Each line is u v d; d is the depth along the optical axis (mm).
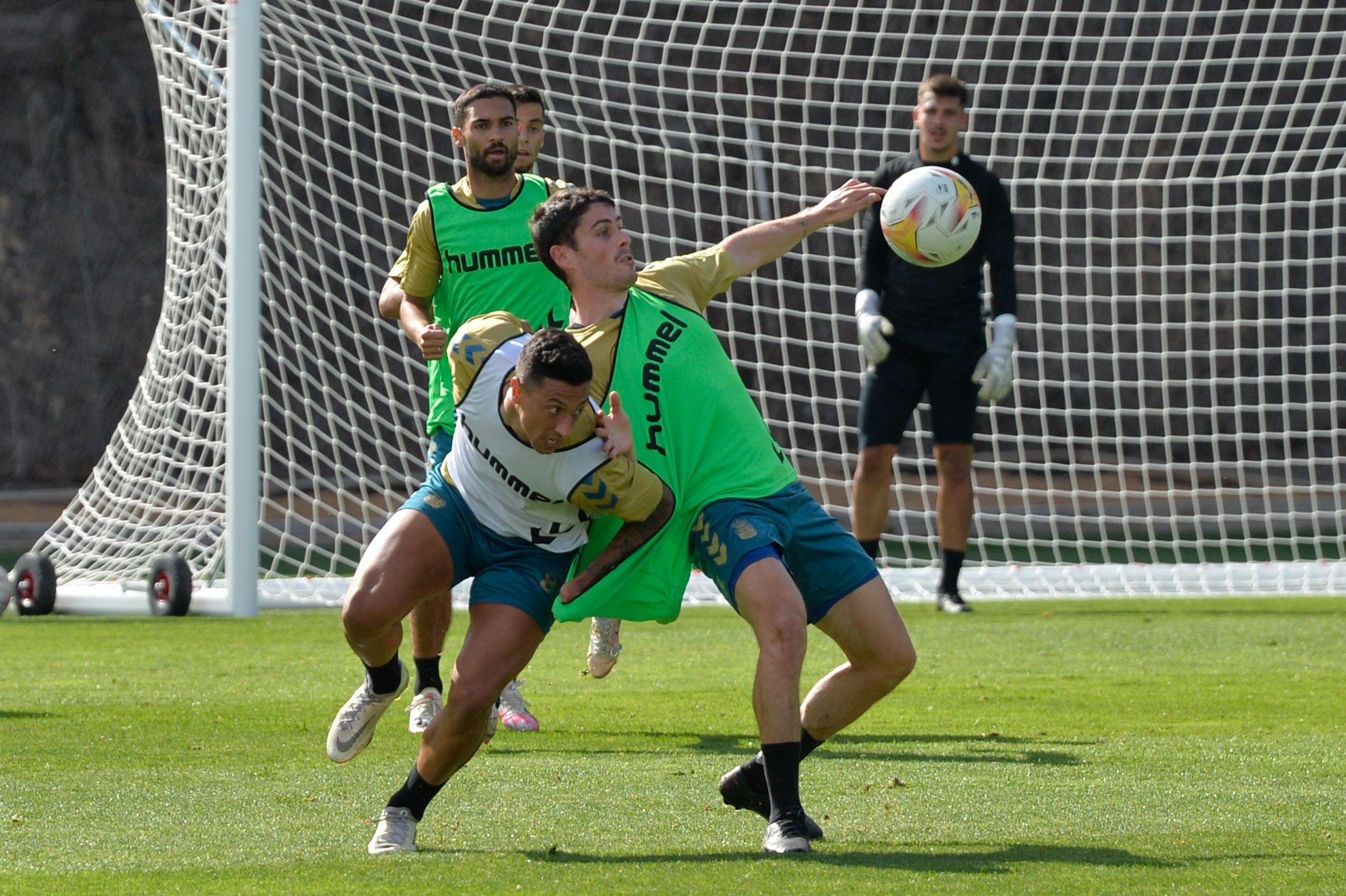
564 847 12344
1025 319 70562
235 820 13562
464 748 12125
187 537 37094
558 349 11242
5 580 23328
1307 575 38156
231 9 31438
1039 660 25547
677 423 12602
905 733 18641
